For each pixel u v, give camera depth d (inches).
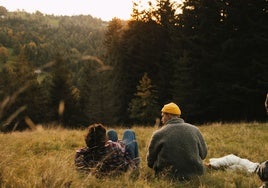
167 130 210.2
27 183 130.8
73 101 2009.1
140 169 214.4
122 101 2105.1
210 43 1290.6
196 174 203.9
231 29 1237.7
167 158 206.1
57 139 398.9
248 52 1217.4
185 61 1376.7
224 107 1298.0
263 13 1163.3
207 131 513.0
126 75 2107.5
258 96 1203.2
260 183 195.3
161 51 2021.4
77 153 198.1
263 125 586.6
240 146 358.9
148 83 1802.4
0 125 151.0
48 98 2004.2
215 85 1285.7
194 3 1385.3
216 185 191.8
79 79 2145.7
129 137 235.8
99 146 195.6
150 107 1786.4
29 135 426.6
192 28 1416.1
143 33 2096.5
